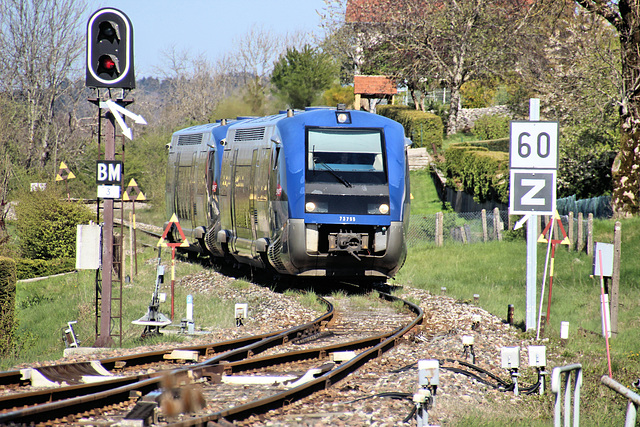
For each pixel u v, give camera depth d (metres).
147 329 53.12
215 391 32.84
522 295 76.12
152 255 123.19
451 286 81.88
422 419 27.27
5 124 170.25
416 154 188.62
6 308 55.28
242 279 86.50
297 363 41.53
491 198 130.25
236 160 84.31
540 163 54.50
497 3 194.88
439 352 45.09
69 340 53.59
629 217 104.62
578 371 29.94
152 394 27.31
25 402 29.11
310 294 70.44
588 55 118.69
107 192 49.28
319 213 67.75
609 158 120.12
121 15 48.38
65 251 117.44
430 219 127.56
